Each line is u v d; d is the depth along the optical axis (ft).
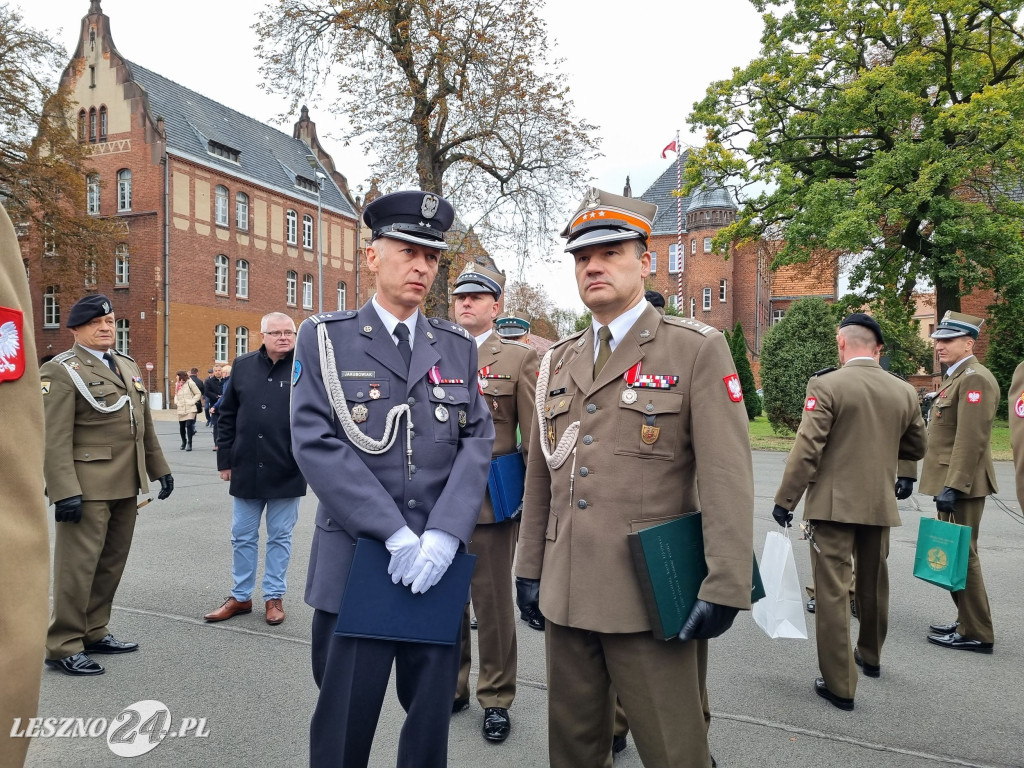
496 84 56.13
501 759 9.68
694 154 66.64
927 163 54.60
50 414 11.94
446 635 6.79
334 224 136.67
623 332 7.63
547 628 7.72
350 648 6.75
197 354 105.81
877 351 12.62
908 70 56.03
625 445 7.25
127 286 101.50
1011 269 54.80
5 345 3.82
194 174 105.70
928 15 57.41
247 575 15.17
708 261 167.02
